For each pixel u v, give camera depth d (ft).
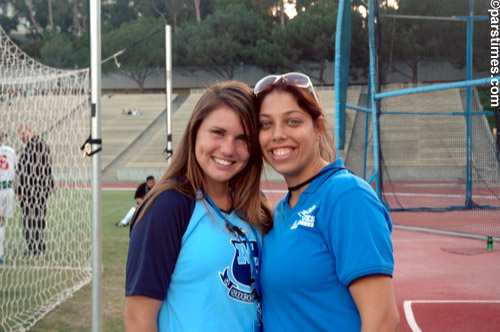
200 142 6.00
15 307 16.57
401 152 36.91
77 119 29.43
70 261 23.62
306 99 5.85
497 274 22.04
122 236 30.32
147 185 33.78
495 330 15.31
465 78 33.60
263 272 5.92
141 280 5.45
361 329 5.20
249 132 6.00
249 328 5.86
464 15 31.91
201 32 155.74
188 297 5.62
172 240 5.56
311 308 5.53
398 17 32.58
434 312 17.06
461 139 35.09
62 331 14.37
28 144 23.24
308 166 6.12
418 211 34.42
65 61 178.60
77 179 31.09
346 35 29.27
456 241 29.35
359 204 5.30
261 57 149.89
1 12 223.92
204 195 5.99
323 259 5.50
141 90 168.76
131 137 109.50
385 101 35.19
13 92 23.24
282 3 174.09
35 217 24.47
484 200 34.37
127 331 5.62
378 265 5.08
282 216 6.23
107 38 162.30
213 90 6.12
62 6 211.82
